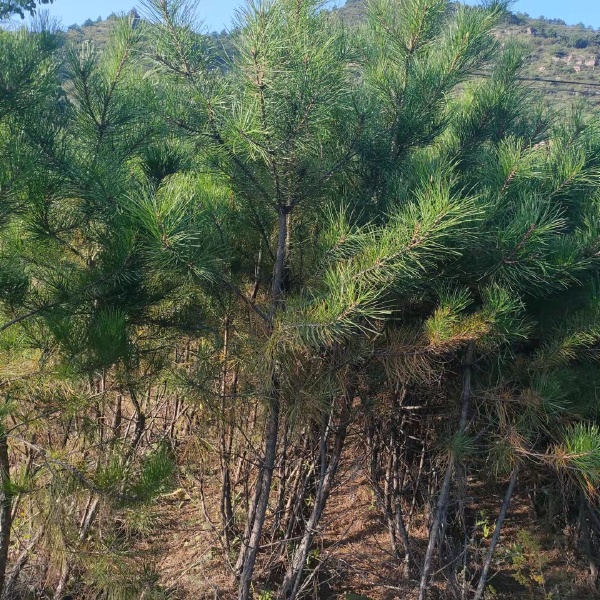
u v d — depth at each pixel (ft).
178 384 12.11
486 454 14.55
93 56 12.96
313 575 14.19
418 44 12.68
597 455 11.28
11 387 11.18
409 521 16.69
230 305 12.46
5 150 10.88
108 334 10.77
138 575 11.49
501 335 11.60
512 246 11.34
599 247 11.67
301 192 11.23
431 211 9.64
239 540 15.15
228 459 13.87
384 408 13.33
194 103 10.73
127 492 10.80
